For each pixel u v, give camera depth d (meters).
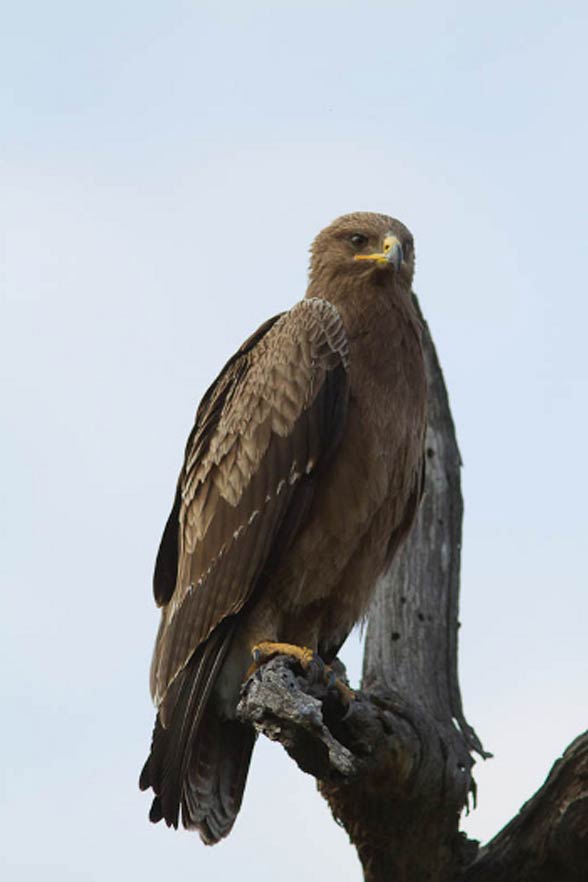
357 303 12.57
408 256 13.27
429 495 13.82
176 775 11.44
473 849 11.77
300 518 12.05
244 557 12.12
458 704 12.96
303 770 10.38
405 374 12.41
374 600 13.30
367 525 12.23
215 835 11.55
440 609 13.34
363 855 11.77
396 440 12.29
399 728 11.14
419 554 13.54
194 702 11.72
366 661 13.18
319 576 12.21
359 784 11.27
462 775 11.57
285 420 12.22
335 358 12.23
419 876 11.73
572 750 11.16
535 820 11.30
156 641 12.88
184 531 12.66
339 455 12.10
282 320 12.80
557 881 11.34
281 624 12.42
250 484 12.25
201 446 12.76
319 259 13.33
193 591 12.31
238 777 11.81
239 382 12.72
